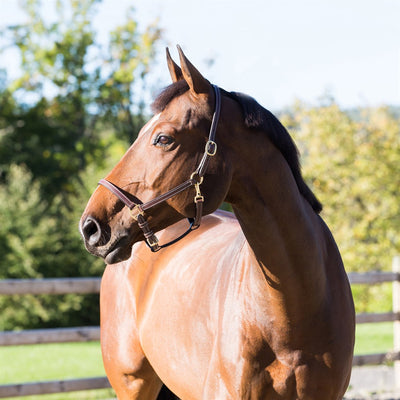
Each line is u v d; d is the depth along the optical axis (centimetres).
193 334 407
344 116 3431
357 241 3147
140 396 516
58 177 4403
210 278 415
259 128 345
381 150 3203
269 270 348
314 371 360
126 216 340
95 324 2619
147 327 468
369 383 1122
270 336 356
